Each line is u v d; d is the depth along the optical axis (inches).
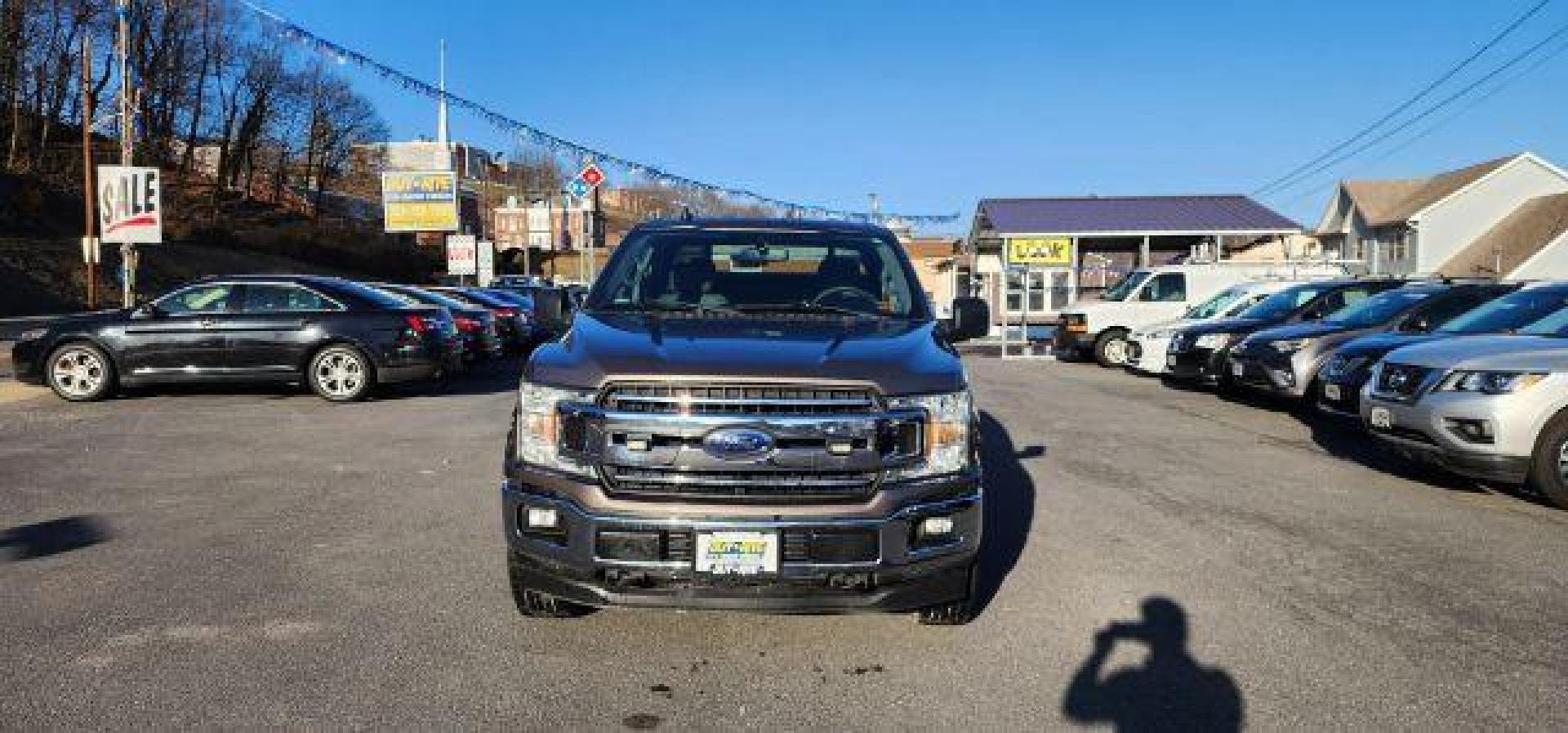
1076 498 297.3
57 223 1696.6
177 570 212.2
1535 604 202.7
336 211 2910.9
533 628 181.2
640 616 188.1
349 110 2977.4
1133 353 694.5
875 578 155.5
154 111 2215.8
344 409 472.7
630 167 1067.9
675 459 153.2
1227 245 1298.0
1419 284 534.6
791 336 174.6
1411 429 311.7
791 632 182.1
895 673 164.4
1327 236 2124.8
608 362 159.2
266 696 150.5
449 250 1397.6
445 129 1734.7
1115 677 163.8
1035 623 188.5
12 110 1934.1
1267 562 230.7
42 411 451.2
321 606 190.9
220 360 489.1
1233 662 170.7
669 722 145.6
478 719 144.9
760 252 215.9
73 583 202.5
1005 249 945.5
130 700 148.1
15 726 139.2
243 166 2768.2
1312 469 350.6
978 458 169.3
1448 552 241.3
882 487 156.2
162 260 1720.0
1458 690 160.4
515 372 688.4
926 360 167.5
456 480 308.8
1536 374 287.6
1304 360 472.4
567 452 158.2
